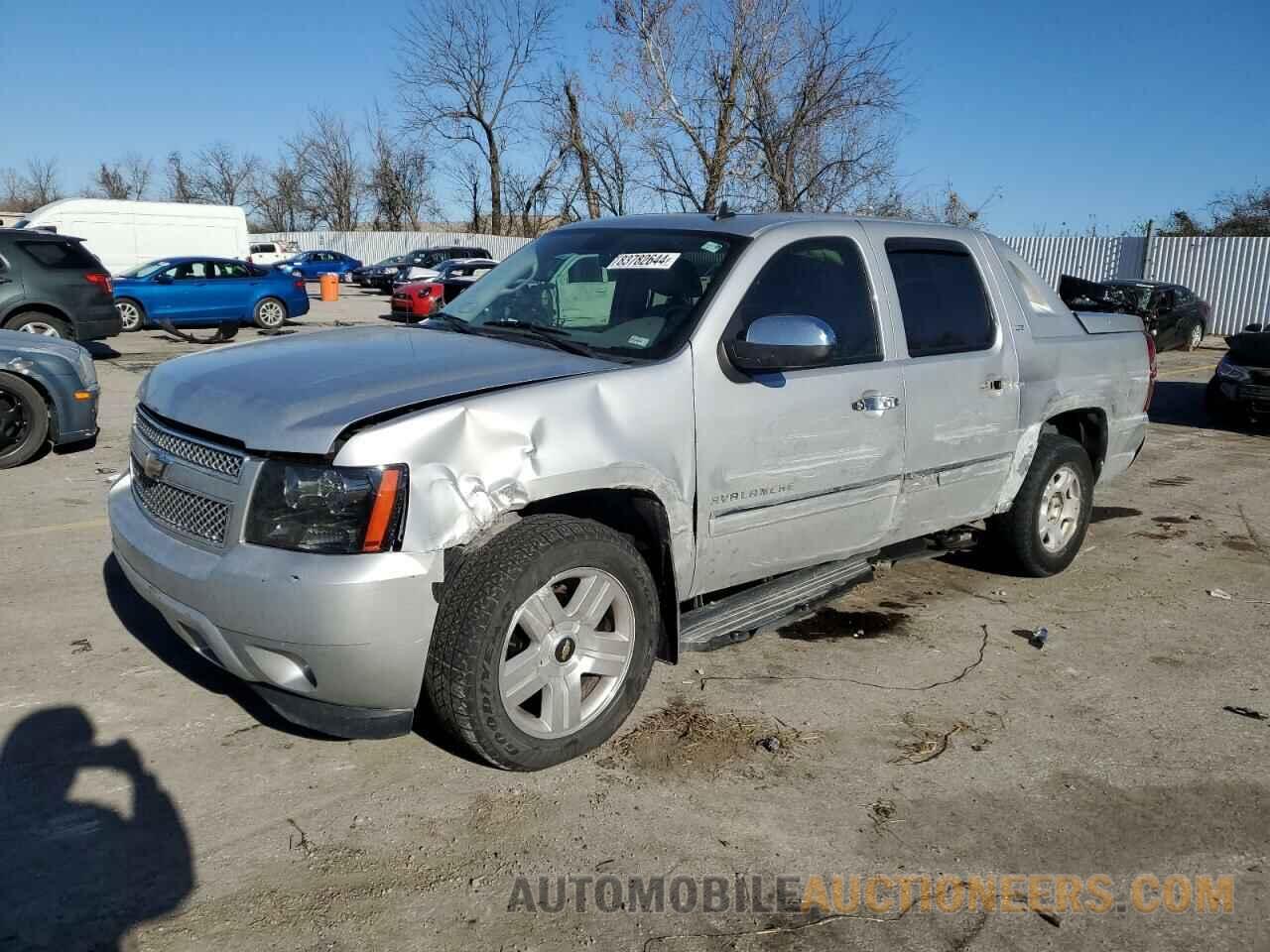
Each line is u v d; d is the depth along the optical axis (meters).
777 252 4.03
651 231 4.32
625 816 3.15
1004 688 4.22
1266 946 2.68
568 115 21.62
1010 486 5.14
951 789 3.40
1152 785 3.48
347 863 2.86
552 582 3.22
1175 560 6.20
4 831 2.94
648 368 3.54
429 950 2.53
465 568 3.12
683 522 3.64
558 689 3.32
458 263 29.20
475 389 3.19
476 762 3.43
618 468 3.36
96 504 6.54
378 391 3.13
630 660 3.51
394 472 2.91
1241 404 11.33
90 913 2.61
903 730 3.80
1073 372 5.38
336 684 2.97
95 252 25.19
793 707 3.95
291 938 2.55
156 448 3.39
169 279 19.52
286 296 20.72
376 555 2.89
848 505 4.25
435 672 3.11
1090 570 5.91
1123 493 8.14
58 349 7.65
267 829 3.00
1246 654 4.68
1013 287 5.16
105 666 4.04
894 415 4.34
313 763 3.38
